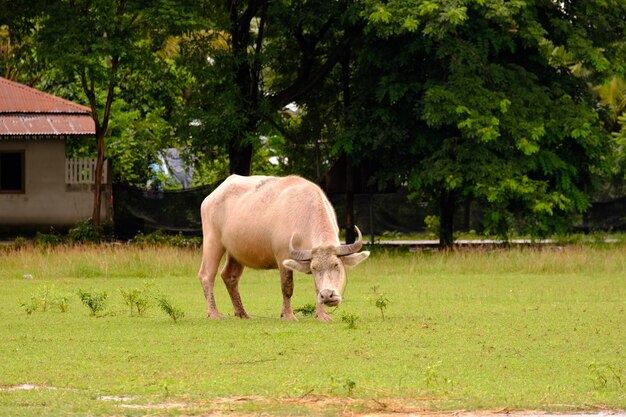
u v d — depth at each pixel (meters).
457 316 30.98
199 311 33.81
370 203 69.38
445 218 61.12
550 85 60.56
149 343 25.47
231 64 59.72
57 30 57.44
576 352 24.16
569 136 57.03
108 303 35.50
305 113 69.75
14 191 69.31
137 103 79.56
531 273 47.69
